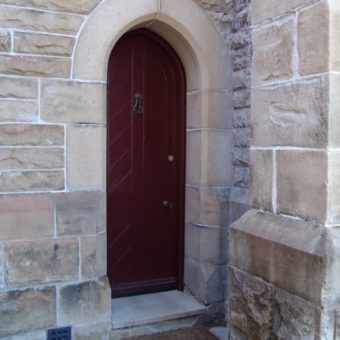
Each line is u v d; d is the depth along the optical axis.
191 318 3.34
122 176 3.53
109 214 3.51
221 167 3.41
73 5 2.85
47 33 2.79
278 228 1.85
